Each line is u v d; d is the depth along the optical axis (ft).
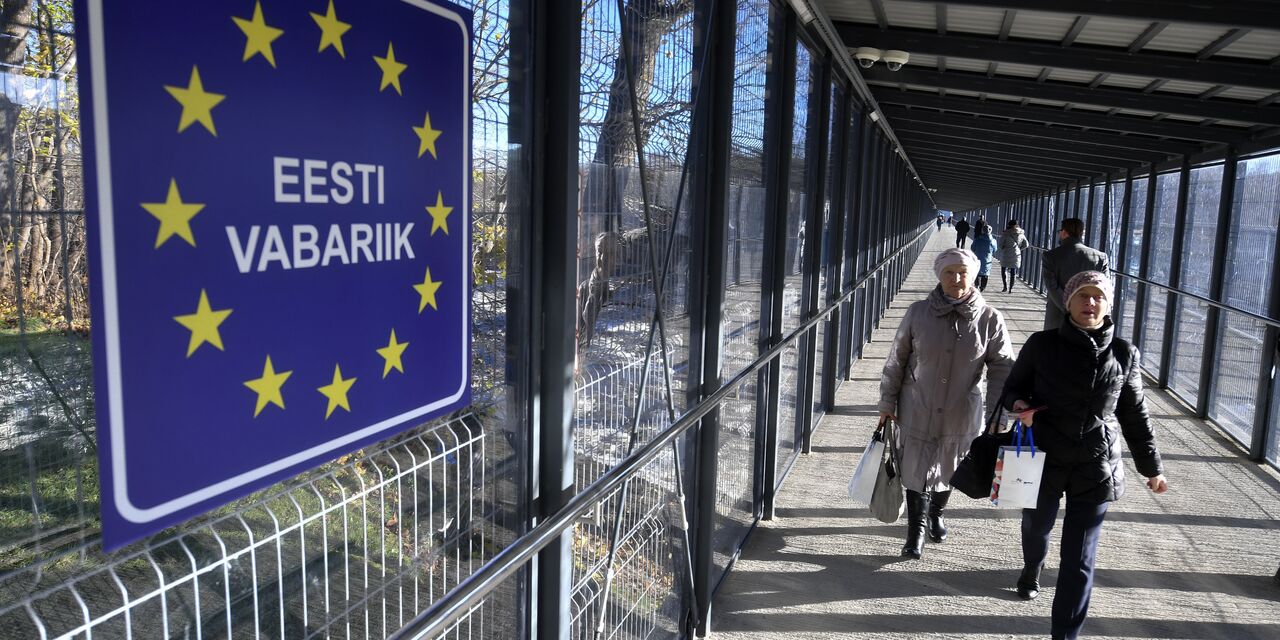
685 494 10.09
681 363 9.37
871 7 16.14
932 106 26.63
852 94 21.45
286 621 3.88
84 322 2.91
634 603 8.55
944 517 15.15
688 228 9.24
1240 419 20.92
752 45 11.13
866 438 20.30
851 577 12.73
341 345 3.74
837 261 21.01
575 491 6.63
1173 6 12.72
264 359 3.33
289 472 3.52
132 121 2.72
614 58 6.74
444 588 5.09
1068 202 50.08
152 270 2.83
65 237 2.85
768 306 13.57
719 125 9.65
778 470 15.84
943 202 138.82
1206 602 12.35
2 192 2.64
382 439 4.11
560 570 6.40
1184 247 26.63
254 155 3.17
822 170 17.17
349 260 3.73
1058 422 10.10
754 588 12.26
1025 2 13.15
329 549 4.12
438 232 4.39
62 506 2.88
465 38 4.48
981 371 12.21
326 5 3.46
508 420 5.69
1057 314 21.26
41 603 2.83
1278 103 19.40
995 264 89.45
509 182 5.41
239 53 3.07
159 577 3.26
